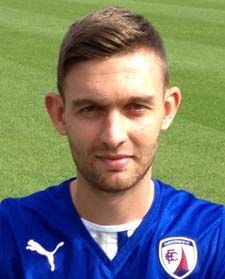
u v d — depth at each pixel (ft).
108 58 6.77
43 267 7.72
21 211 8.00
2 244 7.90
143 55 6.89
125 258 7.59
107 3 63.72
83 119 6.95
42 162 23.57
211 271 7.71
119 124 6.88
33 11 57.67
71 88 6.95
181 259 7.64
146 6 63.21
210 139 26.48
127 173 7.02
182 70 38.88
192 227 7.79
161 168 23.43
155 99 7.00
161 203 7.85
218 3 66.28
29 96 32.27
